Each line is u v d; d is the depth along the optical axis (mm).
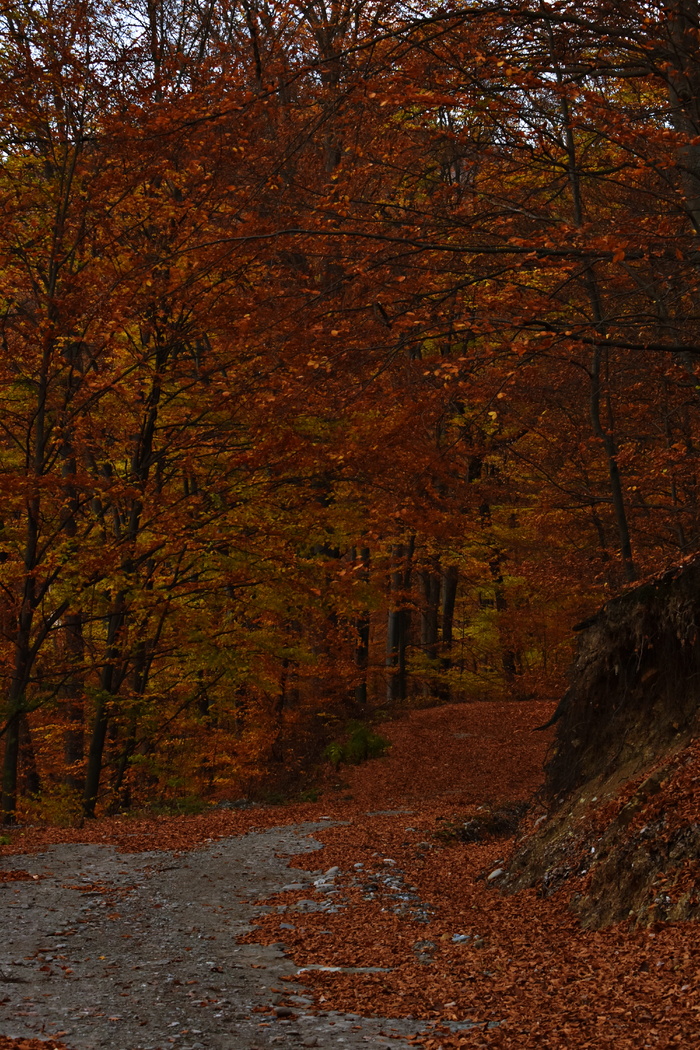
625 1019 5344
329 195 9398
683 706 9266
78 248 15148
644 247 8852
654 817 7980
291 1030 5715
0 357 15281
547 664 28469
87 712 21109
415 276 9656
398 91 8359
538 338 8539
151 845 12898
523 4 9055
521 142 9938
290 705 25672
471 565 25047
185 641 18391
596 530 21906
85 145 15289
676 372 14836
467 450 16062
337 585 18391
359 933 8367
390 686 28047
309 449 13328
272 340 10656
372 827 13977
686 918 6770
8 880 10430
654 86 11164
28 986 6613
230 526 17078
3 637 17797
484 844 12766
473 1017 5879
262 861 11836
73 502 16703
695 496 16828
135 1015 6020
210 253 13516
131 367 15633
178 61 12820
